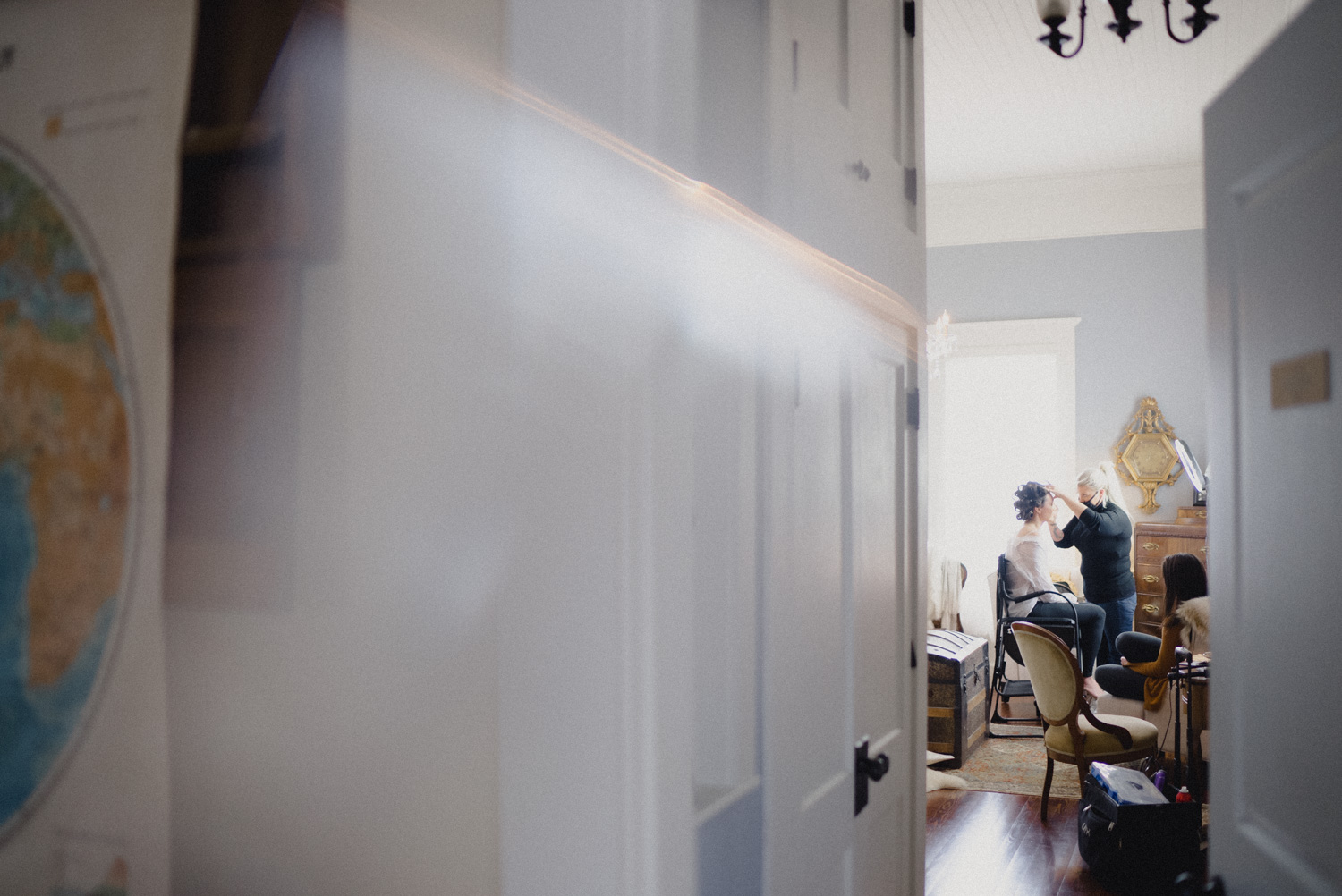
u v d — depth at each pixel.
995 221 6.87
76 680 1.05
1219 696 1.29
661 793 0.91
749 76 1.39
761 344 1.36
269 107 0.99
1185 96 5.27
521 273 0.91
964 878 3.59
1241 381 1.25
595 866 0.88
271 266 0.99
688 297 1.02
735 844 1.44
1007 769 4.99
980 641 5.60
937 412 6.96
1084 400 6.63
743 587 1.49
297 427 0.99
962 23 4.48
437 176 0.95
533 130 0.92
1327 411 1.04
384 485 0.97
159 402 1.02
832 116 1.58
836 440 1.67
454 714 0.95
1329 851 1.02
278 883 1.01
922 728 2.16
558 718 0.89
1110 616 5.64
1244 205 1.23
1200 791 3.91
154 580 1.02
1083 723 4.18
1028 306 6.79
